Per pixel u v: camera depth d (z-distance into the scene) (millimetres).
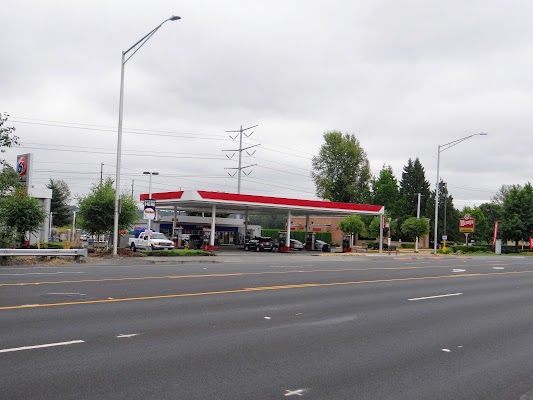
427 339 9508
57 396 5605
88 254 28688
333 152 85125
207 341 8445
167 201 42875
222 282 17078
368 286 18078
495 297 16688
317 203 47250
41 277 16703
